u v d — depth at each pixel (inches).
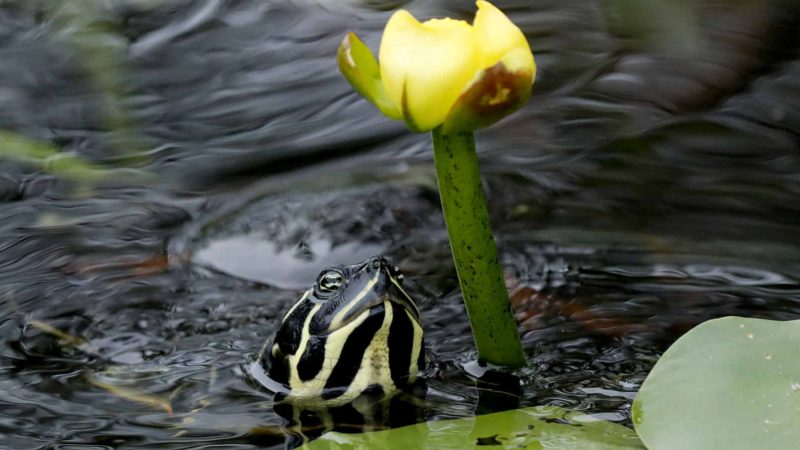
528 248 301.6
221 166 382.3
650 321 254.5
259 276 302.7
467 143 189.5
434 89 166.2
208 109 429.4
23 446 210.4
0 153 395.2
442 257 304.0
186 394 236.8
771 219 311.4
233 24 488.7
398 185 345.4
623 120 387.5
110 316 279.1
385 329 229.0
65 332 270.8
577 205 328.2
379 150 384.8
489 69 162.2
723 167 350.0
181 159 390.3
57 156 394.9
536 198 333.7
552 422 203.5
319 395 235.9
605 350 240.7
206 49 471.2
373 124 408.8
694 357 183.8
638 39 432.5
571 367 232.5
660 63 422.0
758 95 394.3
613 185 340.5
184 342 265.9
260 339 267.1
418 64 164.7
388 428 212.4
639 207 324.2
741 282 273.3
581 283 279.3
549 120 392.5
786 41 415.8
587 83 415.2
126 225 338.6
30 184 375.2
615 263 289.6
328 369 234.5
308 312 237.8
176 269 308.5
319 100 431.5
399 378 235.5
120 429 218.7
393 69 165.8
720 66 409.1
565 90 413.7
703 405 174.7
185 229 333.7
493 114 167.9
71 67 460.4
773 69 406.6
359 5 492.7
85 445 210.8
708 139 369.1
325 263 305.0
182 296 291.0
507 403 217.3
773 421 167.9
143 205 355.3
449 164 191.0
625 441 192.5
